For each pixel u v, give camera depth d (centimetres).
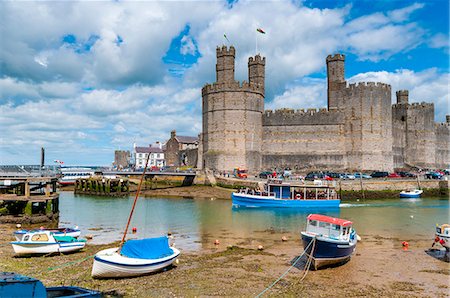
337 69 8231
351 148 7962
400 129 9031
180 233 3428
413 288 1972
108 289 1927
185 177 7844
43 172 4888
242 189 6016
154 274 2191
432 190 6812
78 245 2678
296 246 2930
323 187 5512
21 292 1423
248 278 2123
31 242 2505
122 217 4344
